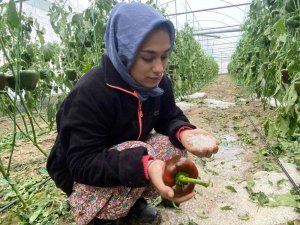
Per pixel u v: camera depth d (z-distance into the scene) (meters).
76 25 3.23
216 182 2.24
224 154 2.89
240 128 3.86
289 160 2.56
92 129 1.30
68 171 1.50
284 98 1.94
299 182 2.15
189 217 1.77
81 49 3.26
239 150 2.98
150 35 1.14
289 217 1.72
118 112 1.39
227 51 24.11
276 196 1.96
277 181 2.16
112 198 1.44
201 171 2.39
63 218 1.84
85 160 1.25
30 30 3.04
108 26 1.30
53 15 3.18
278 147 2.83
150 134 1.71
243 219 1.73
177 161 1.04
